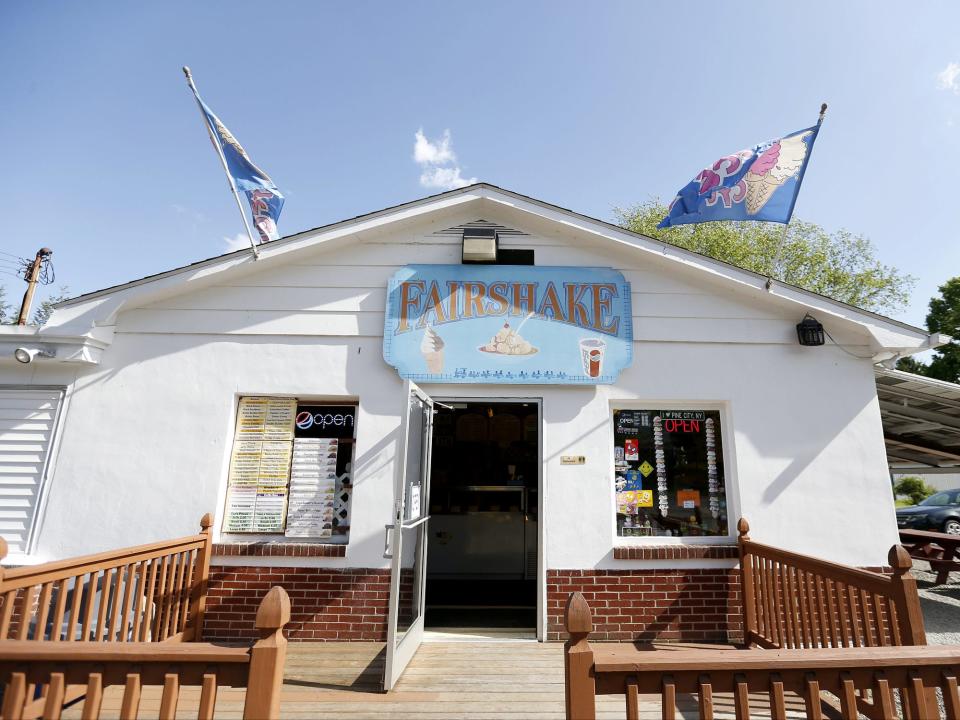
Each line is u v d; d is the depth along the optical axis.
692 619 5.01
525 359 5.41
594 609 5.01
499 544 7.31
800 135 5.30
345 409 5.48
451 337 5.44
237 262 5.41
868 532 5.18
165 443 5.23
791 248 18.28
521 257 5.77
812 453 5.33
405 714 3.57
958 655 2.28
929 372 21.47
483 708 3.66
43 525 5.04
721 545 5.18
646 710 3.72
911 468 11.83
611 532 5.15
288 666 4.34
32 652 2.15
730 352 5.52
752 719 3.56
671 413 5.60
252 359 5.43
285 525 5.21
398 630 4.22
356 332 5.50
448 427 7.73
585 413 5.37
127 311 5.49
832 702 3.85
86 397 5.30
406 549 4.61
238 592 4.95
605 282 5.64
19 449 5.19
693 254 5.45
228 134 5.40
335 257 5.69
